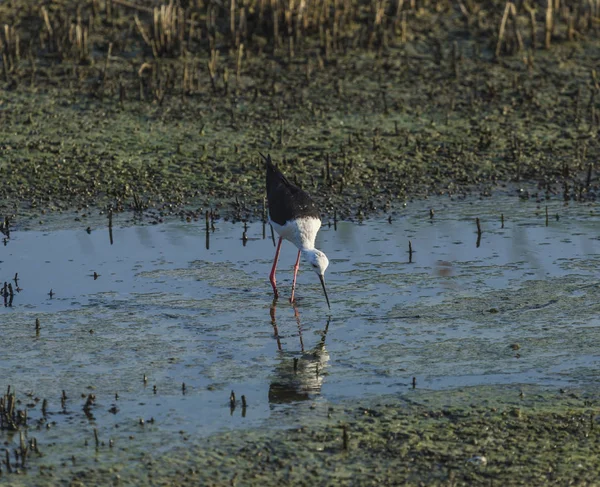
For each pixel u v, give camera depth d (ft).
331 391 32.94
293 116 62.08
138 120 61.05
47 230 48.60
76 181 53.88
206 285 42.65
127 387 33.17
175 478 27.68
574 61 70.18
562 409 31.32
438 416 31.09
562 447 29.14
